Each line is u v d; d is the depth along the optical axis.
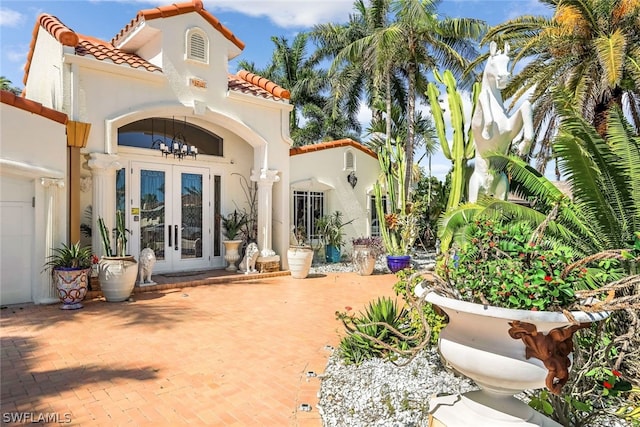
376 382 4.34
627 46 10.00
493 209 5.09
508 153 6.15
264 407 4.05
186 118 11.59
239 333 6.42
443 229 5.32
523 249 2.60
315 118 28.56
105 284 8.17
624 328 3.86
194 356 5.38
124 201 10.64
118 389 4.37
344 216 15.74
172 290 9.69
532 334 2.25
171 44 9.99
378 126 19.64
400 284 5.34
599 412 3.18
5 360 5.12
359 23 22.75
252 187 13.16
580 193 5.34
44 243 7.97
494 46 5.92
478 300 2.55
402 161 13.94
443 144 7.39
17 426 3.59
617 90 10.51
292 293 9.66
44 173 7.77
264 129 11.98
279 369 5.00
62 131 8.10
